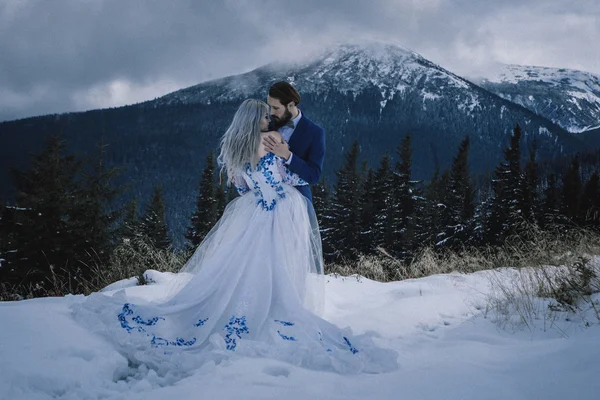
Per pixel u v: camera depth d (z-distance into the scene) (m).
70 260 16.06
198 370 2.84
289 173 4.10
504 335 4.09
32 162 20.70
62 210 18.73
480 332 4.21
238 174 4.09
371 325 4.50
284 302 3.70
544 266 5.84
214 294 3.73
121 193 21.72
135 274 7.25
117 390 2.66
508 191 33.50
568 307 4.45
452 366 3.11
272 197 3.98
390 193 40.88
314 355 3.15
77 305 3.71
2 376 2.50
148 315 3.58
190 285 3.81
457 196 41.12
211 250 4.08
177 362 3.05
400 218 38.78
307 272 4.07
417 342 4.02
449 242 30.20
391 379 2.89
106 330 3.32
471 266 7.88
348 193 43.06
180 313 3.67
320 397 2.51
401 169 43.22
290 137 4.19
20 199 19.12
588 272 4.82
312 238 4.26
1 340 2.89
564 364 2.99
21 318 3.26
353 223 40.53
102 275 7.40
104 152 21.56
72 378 2.63
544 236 6.92
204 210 42.34
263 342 3.32
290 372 2.93
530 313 4.55
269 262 3.77
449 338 4.15
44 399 2.44
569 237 7.00
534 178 38.03
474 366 3.12
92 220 19.72
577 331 3.85
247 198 4.07
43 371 2.62
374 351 3.30
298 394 2.53
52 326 3.26
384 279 8.26
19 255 17.38
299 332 3.49
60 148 20.98
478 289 5.83
